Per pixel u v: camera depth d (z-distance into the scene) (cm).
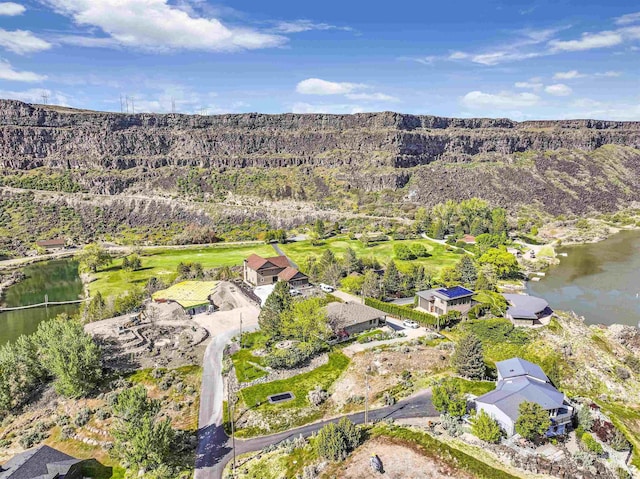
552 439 6312
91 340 8819
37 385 8894
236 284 14188
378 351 9225
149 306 11988
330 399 7875
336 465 5675
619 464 6050
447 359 8950
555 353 9750
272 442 6850
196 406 7894
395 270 13600
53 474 6200
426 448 5766
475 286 13112
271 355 9056
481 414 6253
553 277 16688
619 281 16200
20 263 19525
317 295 12912
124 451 6506
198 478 6206
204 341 10150
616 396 8769
